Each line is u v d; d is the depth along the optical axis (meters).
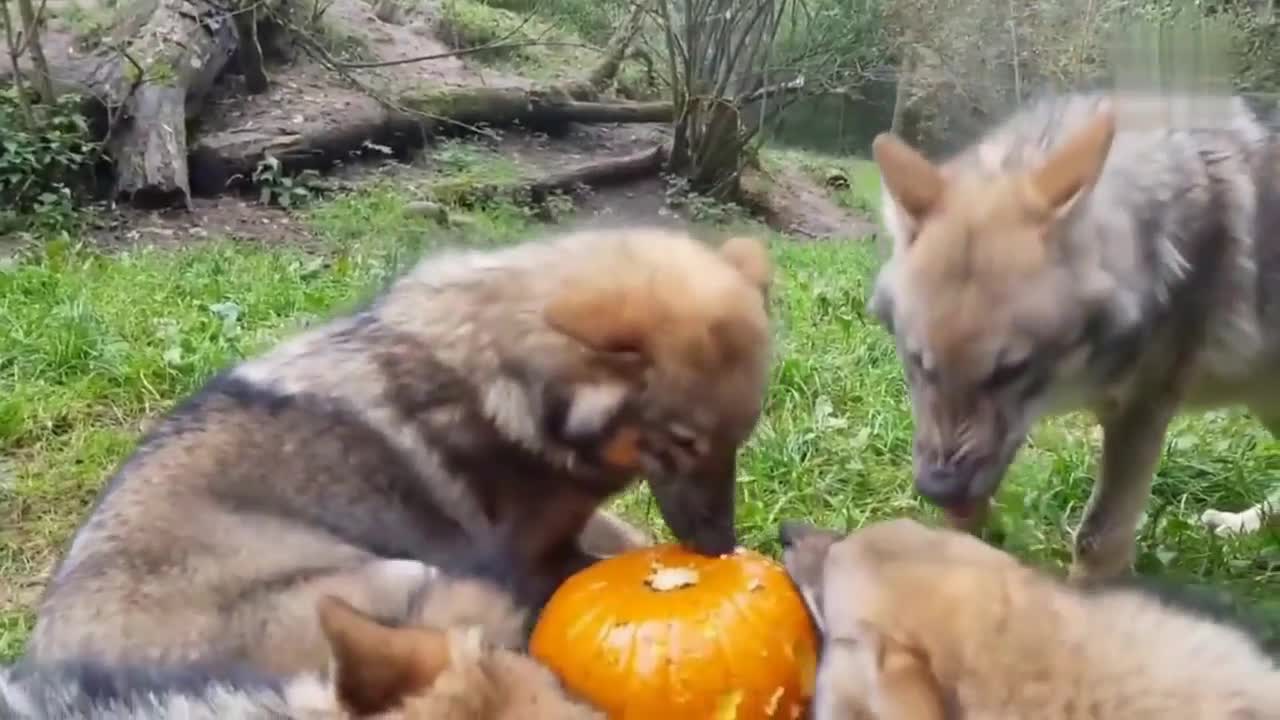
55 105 3.33
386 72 4.35
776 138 4.78
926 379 1.21
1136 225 1.25
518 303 1.15
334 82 4.15
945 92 2.84
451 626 0.92
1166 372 1.33
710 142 4.39
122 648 1.03
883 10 4.11
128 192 3.31
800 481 1.62
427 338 1.19
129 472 1.17
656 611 1.01
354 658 0.74
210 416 1.19
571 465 1.15
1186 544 1.48
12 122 3.26
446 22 4.81
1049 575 0.93
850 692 0.85
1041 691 0.82
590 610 1.03
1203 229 1.30
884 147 1.27
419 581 1.12
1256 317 1.33
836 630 0.90
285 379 1.20
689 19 4.36
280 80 4.07
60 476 1.67
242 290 2.47
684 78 4.38
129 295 2.40
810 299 2.46
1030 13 2.37
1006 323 1.17
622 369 1.07
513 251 1.22
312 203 3.56
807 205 4.48
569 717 0.77
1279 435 1.49
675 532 1.11
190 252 2.93
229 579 1.08
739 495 1.58
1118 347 1.24
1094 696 0.82
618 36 4.89
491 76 4.59
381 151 3.97
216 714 0.84
